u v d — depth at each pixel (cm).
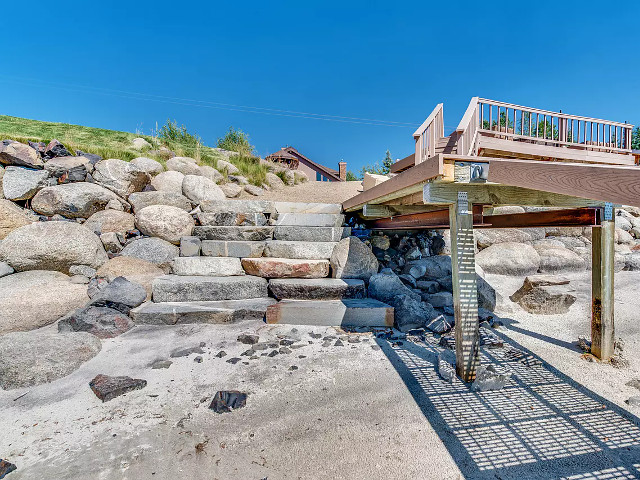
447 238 709
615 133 652
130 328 418
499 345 392
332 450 215
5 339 316
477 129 525
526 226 425
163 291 474
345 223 703
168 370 319
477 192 312
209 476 193
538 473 198
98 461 203
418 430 237
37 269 471
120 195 633
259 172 1070
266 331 419
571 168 190
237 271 551
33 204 546
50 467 197
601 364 348
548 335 430
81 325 385
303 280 527
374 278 523
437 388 294
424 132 426
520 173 235
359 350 372
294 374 315
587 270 719
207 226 612
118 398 271
